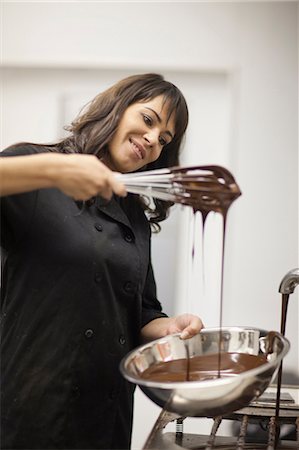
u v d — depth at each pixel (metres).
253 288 2.12
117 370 1.26
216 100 2.22
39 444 1.17
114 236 1.25
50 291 1.18
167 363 1.19
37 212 1.18
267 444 1.21
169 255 2.25
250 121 2.12
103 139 1.26
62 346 1.18
